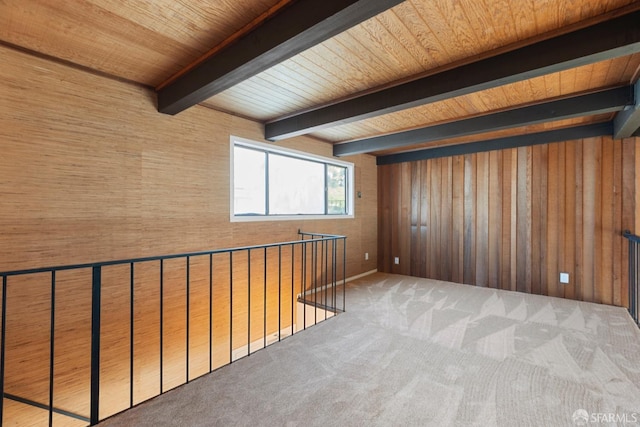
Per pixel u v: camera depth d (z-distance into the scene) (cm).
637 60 212
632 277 340
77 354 239
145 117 274
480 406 179
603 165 375
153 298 283
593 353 243
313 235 440
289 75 246
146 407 177
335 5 145
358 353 244
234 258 350
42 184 222
